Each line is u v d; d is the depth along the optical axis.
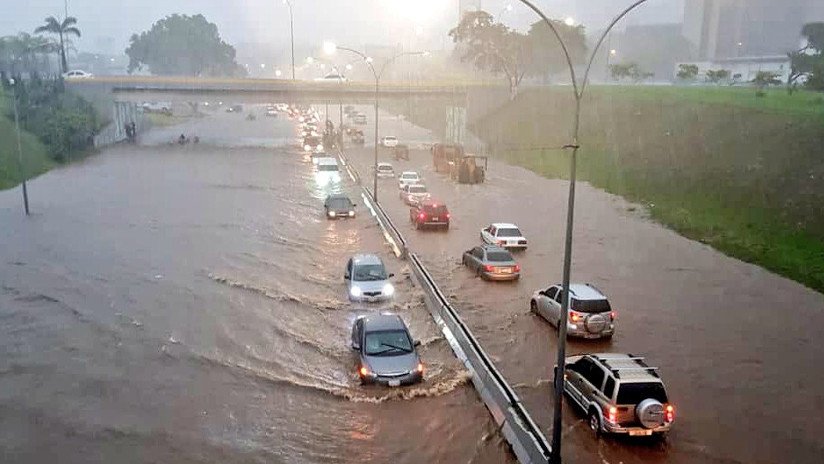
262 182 56.84
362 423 16.08
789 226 35.00
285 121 134.00
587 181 56.62
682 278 29.33
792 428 16.20
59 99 77.75
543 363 19.56
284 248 33.38
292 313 23.67
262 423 16.06
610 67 87.69
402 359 18.08
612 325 21.61
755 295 26.94
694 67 77.12
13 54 111.00
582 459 14.30
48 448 15.06
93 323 22.70
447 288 26.95
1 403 17.14
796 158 40.62
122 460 14.58
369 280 25.20
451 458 14.64
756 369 19.61
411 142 93.25
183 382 18.27
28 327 22.41
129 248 33.12
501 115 87.94
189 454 14.78
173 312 23.78
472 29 88.88
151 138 95.38
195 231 37.22
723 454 14.89
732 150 46.59
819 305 25.72
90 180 57.06
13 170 57.00
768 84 68.88
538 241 36.19
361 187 53.06
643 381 14.91
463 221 41.25
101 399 17.34
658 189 48.38
